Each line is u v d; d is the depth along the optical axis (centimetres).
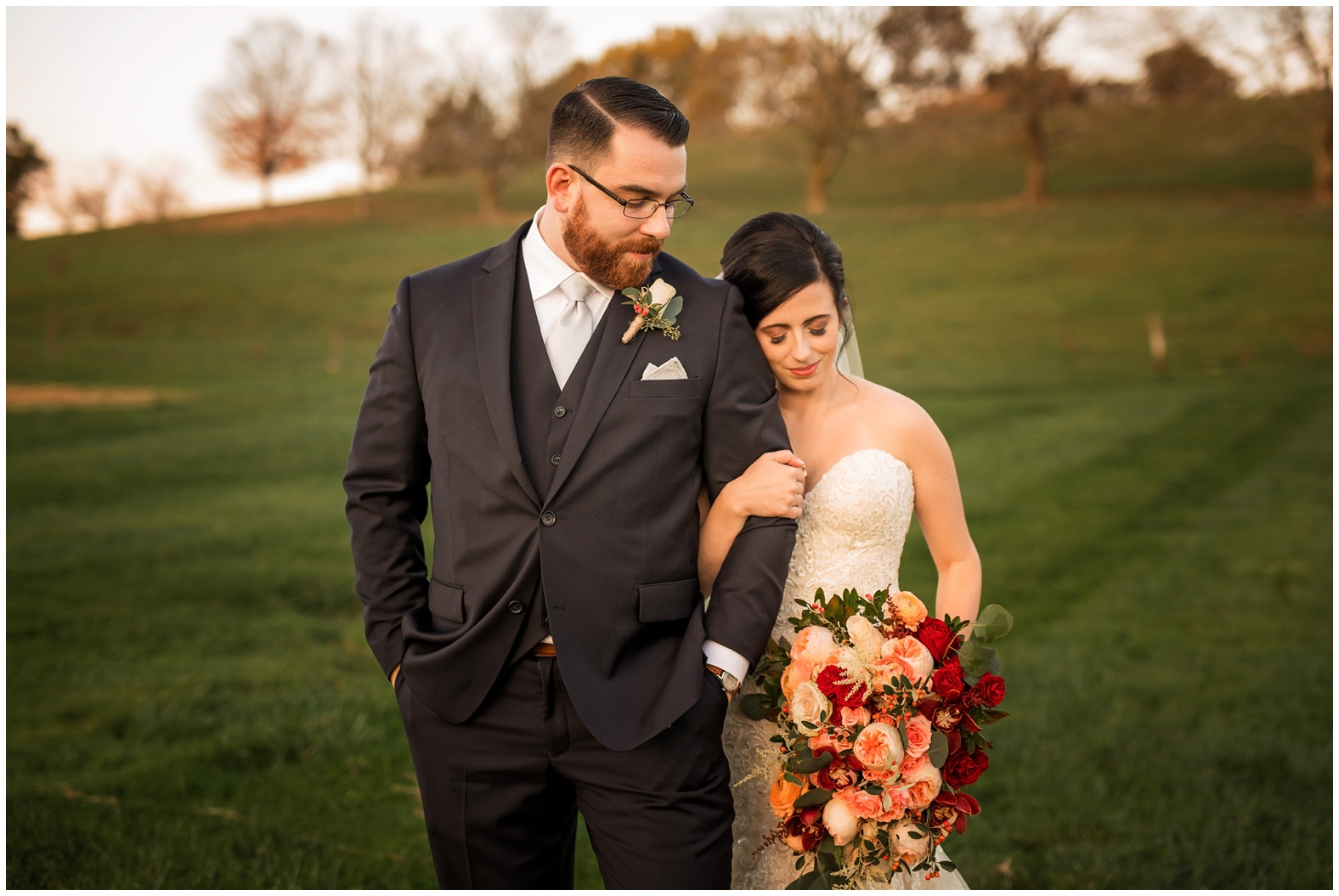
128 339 2575
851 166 4894
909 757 209
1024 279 2895
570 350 221
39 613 662
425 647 218
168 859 336
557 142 211
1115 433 1455
